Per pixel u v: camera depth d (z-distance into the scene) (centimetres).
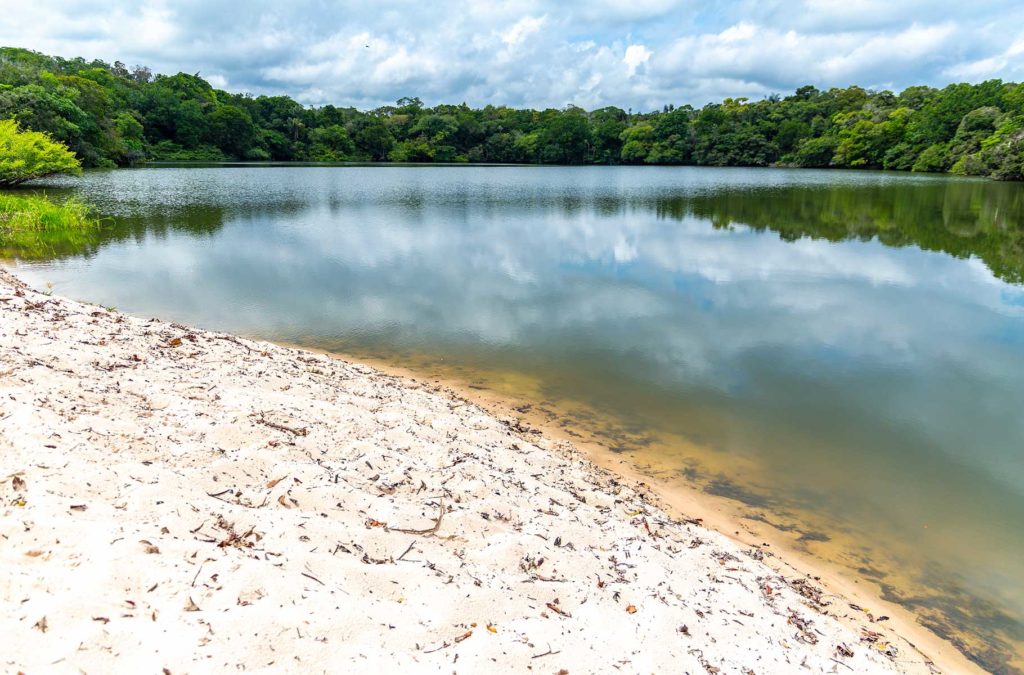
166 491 404
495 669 312
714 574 501
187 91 9869
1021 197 3953
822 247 2227
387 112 13575
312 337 1182
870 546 609
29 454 405
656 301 1502
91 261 1769
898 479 737
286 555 368
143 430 499
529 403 916
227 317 1289
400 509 469
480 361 1089
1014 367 1092
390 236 2364
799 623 455
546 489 590
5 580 287
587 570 446
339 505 452
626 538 523
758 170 9081
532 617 371
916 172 7612
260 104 10612
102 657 257
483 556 435
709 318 1368
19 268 1636
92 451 432
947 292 1605
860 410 923
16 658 245
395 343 1169
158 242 2128
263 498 443
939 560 591
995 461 780
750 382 1020
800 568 566
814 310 1435
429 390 923
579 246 2208
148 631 277
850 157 8612
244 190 4266
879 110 8900
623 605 413
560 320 1340
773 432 850
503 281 1680
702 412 909
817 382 1024
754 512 662
